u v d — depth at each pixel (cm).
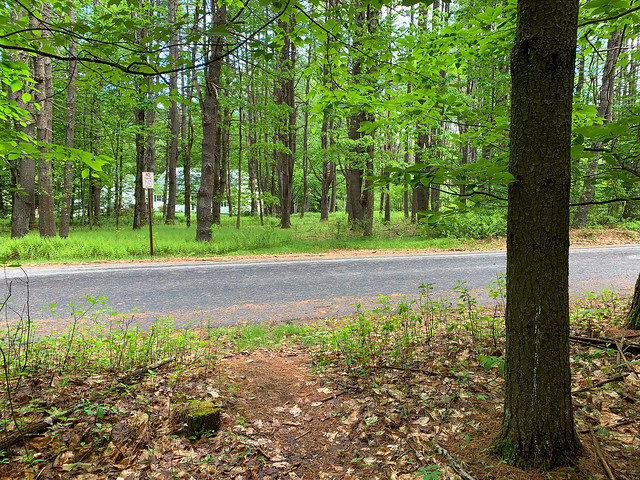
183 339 475
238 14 256
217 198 2158
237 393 367
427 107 424
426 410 315
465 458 247
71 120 1414
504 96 665
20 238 1271
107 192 2667
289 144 2498
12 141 263
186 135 3025
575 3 201
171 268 969
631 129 246
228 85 1527
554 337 217
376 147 1720
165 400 342
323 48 382
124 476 255
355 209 1794
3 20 242
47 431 284
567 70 203
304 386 384
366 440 291
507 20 398
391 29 1102
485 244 1499
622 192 661
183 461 272
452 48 508
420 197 1819
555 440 222
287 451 286
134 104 359
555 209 209
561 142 206
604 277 851
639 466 222
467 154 1961
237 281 830
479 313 586
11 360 379
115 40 266
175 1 1886
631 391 306
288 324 557
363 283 818
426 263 1060
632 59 420
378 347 461
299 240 1609
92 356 424
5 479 240
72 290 729
